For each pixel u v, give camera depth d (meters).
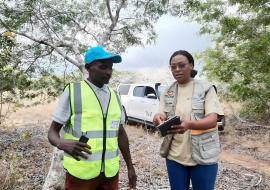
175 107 3.64
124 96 14.79
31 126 12.73
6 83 7.26
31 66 7.39
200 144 3.49
